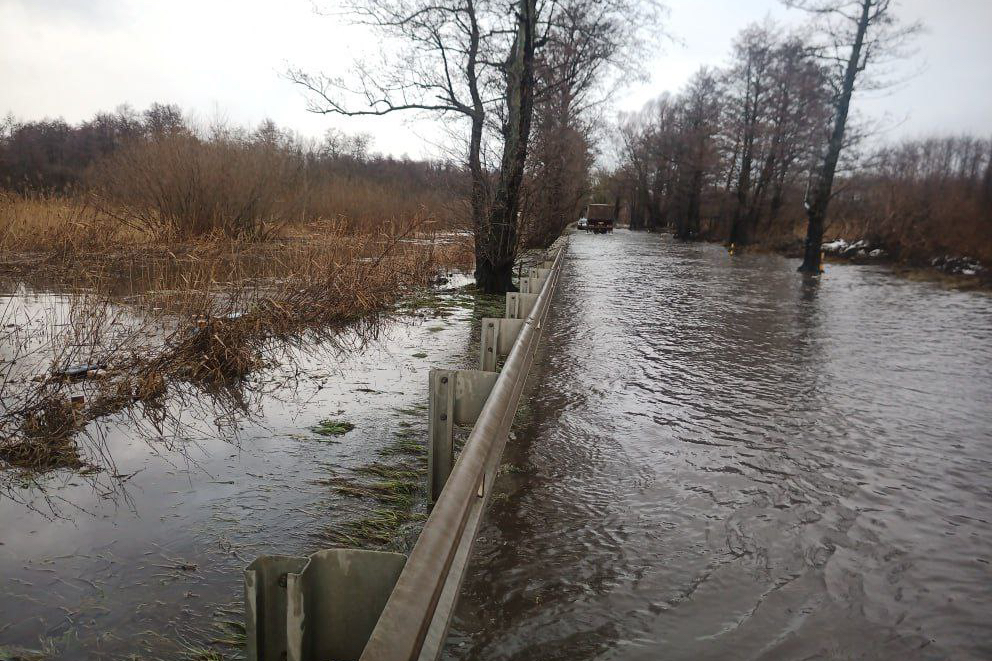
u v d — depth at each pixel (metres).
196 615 3.04
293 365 8.34
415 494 4.48
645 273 25.50
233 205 19.72
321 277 11.85
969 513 4.53
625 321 12.97
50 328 9.09
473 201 16.44
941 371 9.12
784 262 34.66
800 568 3.71
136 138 21.06
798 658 2.90
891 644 3.03
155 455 5.14
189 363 7.56
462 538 2.62
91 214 18.75
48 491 4.43
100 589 3.23
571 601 3.26
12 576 3.33
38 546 3.66
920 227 32.31
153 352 7.82
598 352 9.73
